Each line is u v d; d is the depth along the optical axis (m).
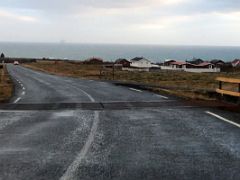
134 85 31.22
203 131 10.29
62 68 100.44
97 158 7.49
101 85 31.38
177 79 53.34
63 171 6.61
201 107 15.50
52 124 11.56
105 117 12.90
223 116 12.98
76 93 23.06
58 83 34.91
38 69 85.12
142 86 29.66
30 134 9.98
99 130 10.50
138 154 7.80
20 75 54.31
